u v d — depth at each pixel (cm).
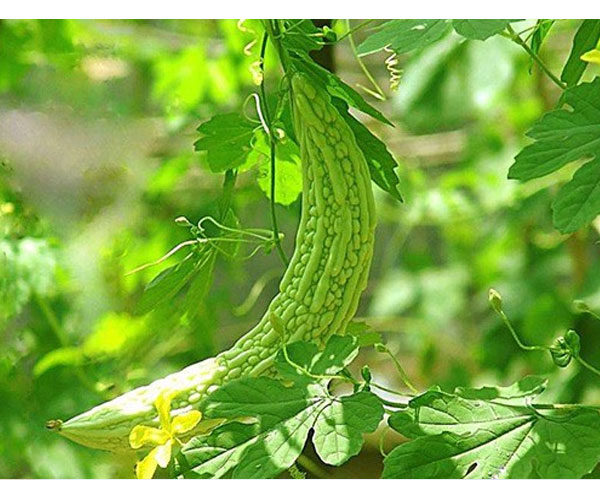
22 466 151
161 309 110
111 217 155
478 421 85
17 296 138
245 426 86
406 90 161
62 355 143
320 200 91
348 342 88
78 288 152
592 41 97
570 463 83
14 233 140
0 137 143
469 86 156
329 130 91
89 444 90
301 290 91
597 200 85
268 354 90
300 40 95
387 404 88
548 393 154
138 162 161
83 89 150
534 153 87
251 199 164
